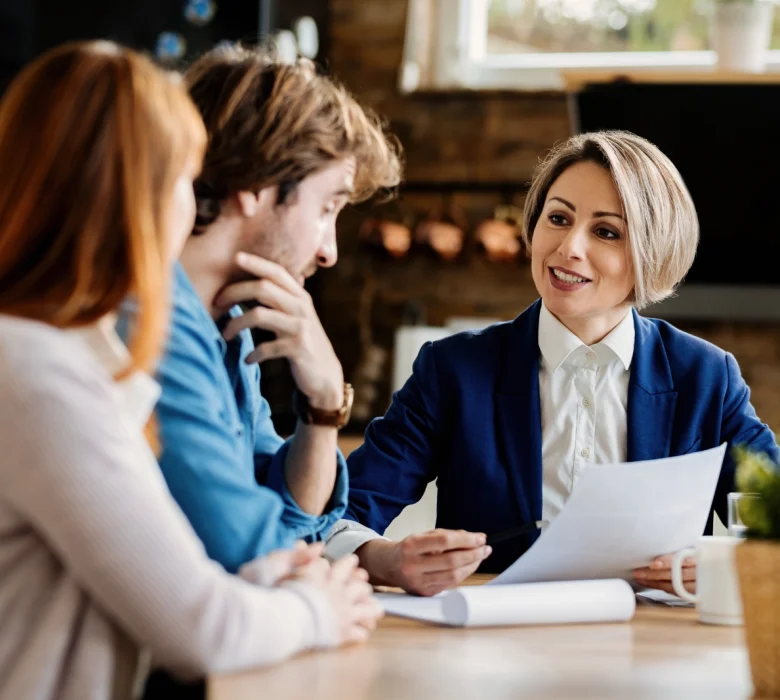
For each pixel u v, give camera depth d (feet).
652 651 4.93
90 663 4.17
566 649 4.93
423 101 16.07
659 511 5.88
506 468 7.34
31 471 3.98
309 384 5.96
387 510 7.45
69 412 4.02
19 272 4.28
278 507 5.27
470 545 6.11
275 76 5.74
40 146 4.25
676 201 7.19
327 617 4.73
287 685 4.14
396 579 6.17
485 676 4.36
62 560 4.22
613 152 7.09
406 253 15.71
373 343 16.15
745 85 13.71
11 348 4.06
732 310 14.60
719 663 4.71
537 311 7.70
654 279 7.22
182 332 5.37
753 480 4.33
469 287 15.97
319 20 15.88
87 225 4.23
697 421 7.38
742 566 4.15
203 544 5.12
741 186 14.15
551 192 7.32
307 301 5.88
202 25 13.87
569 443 7.36
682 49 15.90
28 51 13.65
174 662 4.18
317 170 5.78
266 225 5.80
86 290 4.23
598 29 16.12
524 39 16.29
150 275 4.27
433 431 7.61
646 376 7.43
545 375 7.48
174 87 4.52
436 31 16.30
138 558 4.04
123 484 4.06
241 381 6.23
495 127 15.93
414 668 4.48
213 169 5.63
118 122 4.27
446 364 7.63
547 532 5.68
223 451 5.22
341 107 5.90
